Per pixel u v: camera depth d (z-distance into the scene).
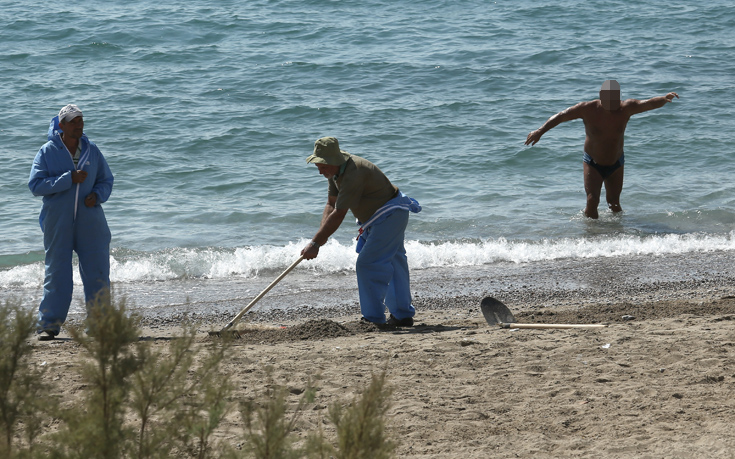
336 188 17.92
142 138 44.56
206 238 29.72
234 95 54.44
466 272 26.23
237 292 23.89
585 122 31.20
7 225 30.69
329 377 13.11
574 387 12.45
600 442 10.09
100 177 17.83
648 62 63.75
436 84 57.75
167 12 80.69
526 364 13.78
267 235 30.31
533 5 87.31
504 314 18.25
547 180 38.31
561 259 27.80
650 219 32.34
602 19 81.06
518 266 26.94
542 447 10.01
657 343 14.86
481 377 13.12
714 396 11.72
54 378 12.58
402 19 80.50
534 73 60.72
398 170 39.75
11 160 39.94
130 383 6.88
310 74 60.12
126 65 62.78
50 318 17.22
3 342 7.01
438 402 11.84
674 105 51.84
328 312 21.80
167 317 20.98
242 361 14.10
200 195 35.62
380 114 50.06
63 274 17.31
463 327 18.20
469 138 45.41
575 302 22.11
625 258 27.72
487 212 33.25
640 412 11.18
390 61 63.38
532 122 48.50
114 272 25.50
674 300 20.92
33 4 83.25
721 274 25.41
